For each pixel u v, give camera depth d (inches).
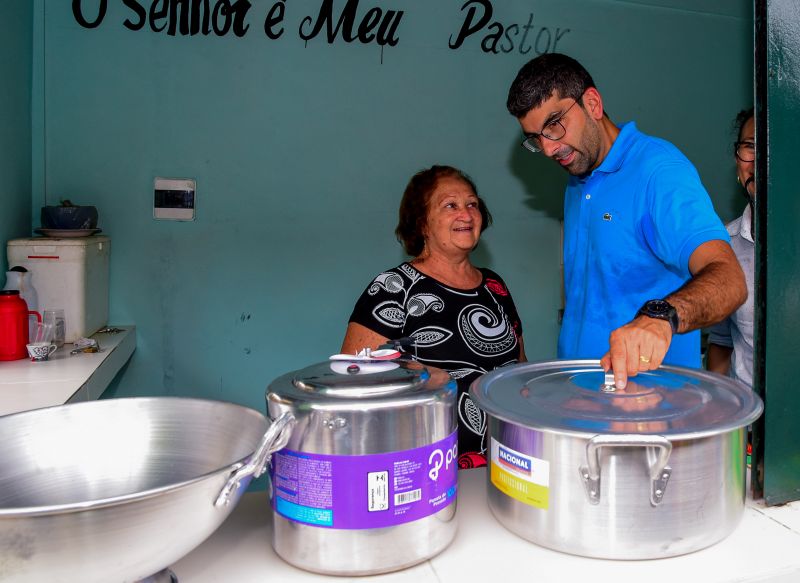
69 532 21.8
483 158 125.9
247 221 115.5
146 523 23.0
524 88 64.0
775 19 36.6
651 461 30.5
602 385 38.4
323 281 119.6
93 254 100.4
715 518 32.3
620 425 31.7
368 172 120.0
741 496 34.1
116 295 111.7
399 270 74.6
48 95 106.7
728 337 86.2
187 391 115.6
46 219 98.0
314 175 117.6
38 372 78.5
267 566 32.7
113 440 32.6
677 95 136.5
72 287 95.0
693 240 55.2
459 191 75.6
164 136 111.1
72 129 108.0
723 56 138.3
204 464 32.0
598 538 31.4
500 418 33.4
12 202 97.3
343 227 119.6
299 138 116.5
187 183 112.1
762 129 37.3
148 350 113.5
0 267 92.6
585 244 71.3
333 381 31.4
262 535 36.0
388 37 118.8
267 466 32.8
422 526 31.4
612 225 66.1
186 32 110.4
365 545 30.4
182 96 111.2
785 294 37.8
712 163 140.3
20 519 21.0
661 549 31.4
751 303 78.4
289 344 119.0
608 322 68.4
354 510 30.0
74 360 85.1
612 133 69.1
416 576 31.4
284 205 116.8
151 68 109.7
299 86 115.6
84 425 32.4
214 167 113.4
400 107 120.6
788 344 38.3
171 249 113.0
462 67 123.1
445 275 76.5
